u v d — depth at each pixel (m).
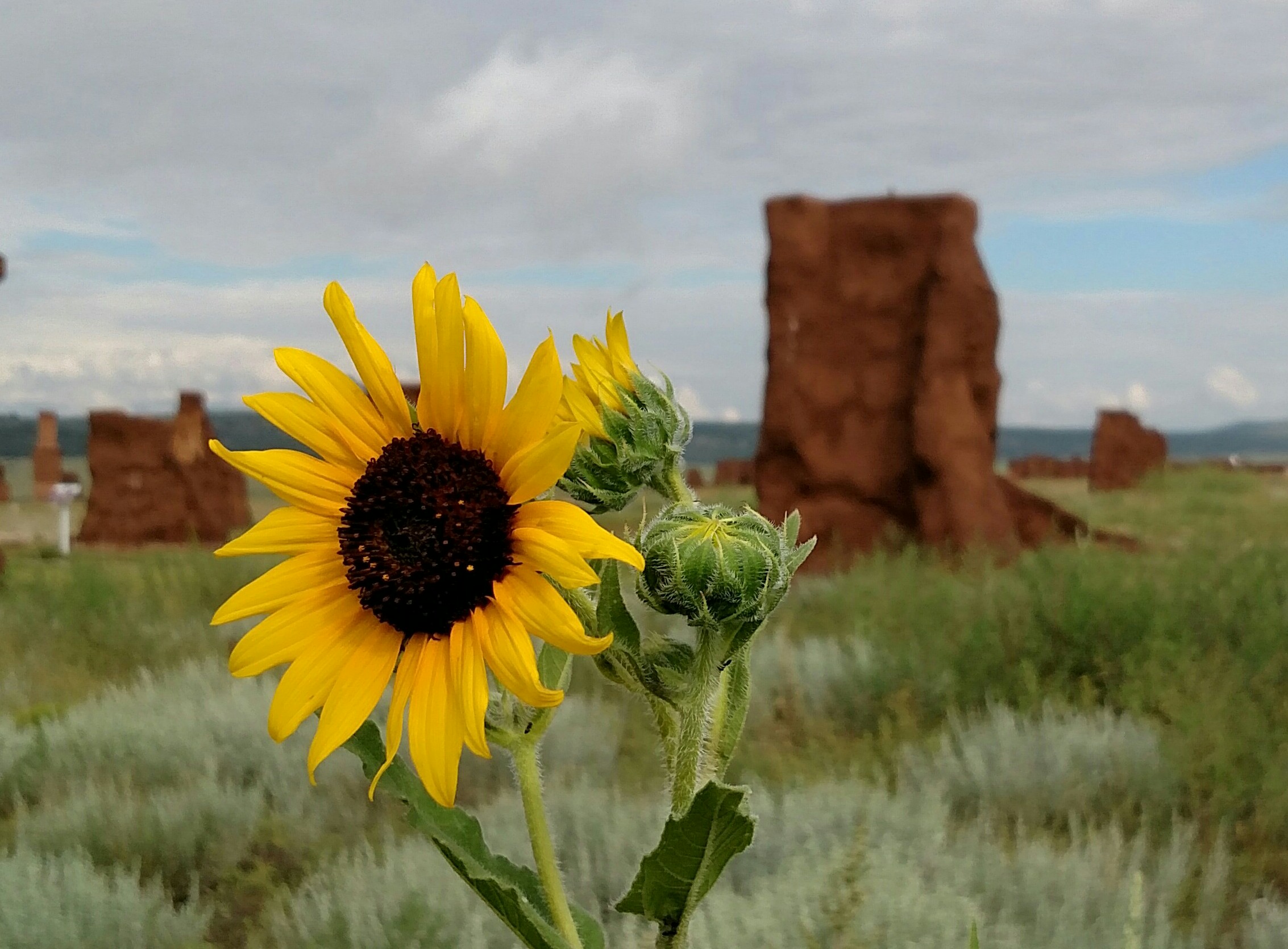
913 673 7.61
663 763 1.61
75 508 42.72
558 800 5.55
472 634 1.45
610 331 1.95
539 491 1.44
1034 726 6.52
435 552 1.45
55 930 4.23
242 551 1.56
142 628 10.47
